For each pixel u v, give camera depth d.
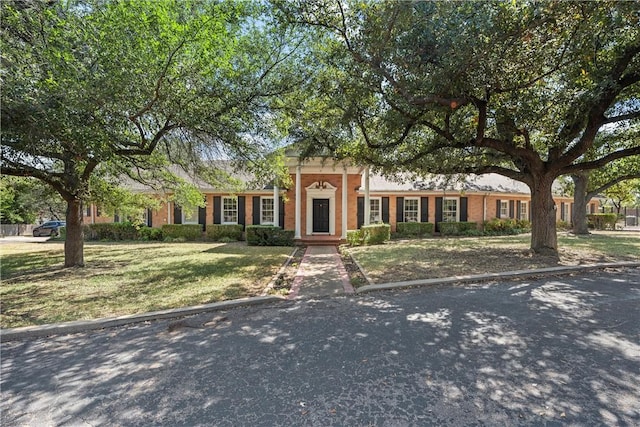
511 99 7.16
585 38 5.29
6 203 28.84
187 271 8.63
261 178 10.77
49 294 6.31
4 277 8.11
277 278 7.71
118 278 7.84
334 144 9.71
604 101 7.57
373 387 2.83
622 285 6.52
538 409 2.48
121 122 6.07
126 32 5.75
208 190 18.39
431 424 2.32
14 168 7.31
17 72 4.95
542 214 10.02
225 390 2.82
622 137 10.13
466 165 10.80
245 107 7.39
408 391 2.76
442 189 17.77
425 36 5.08
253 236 15.07
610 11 4.68
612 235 18.61
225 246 14.97
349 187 16.97
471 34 4.86
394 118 7.87
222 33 6.60
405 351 3.55
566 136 8.68
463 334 4.02
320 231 16.94
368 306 5.39
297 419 2.40
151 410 2.56
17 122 4.72
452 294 6.01
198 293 6.26
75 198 9.39
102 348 3.83
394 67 5.92
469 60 5.23
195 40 6.23
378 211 19.62
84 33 5.67
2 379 3.11
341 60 6.66
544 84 7.02
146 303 5.61
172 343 3.94
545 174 9.78
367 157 10.17
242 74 7.21
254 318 4.88
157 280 7.54
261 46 7.41
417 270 8.12
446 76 5.48
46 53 5.39
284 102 8.14
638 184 21.69
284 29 6.60
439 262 9.23
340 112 8.37
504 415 2.41
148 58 5.92
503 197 21.30
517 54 5.64
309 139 9.52
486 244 14.04
